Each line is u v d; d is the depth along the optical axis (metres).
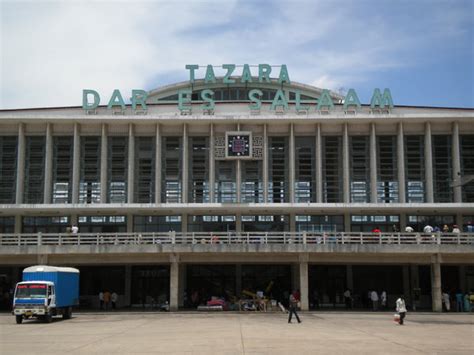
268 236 42.72
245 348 20.41
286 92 57.78
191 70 52.38
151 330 27.67
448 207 46.44
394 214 49.00
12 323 32.66
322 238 42.03
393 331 27.08
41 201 48.22
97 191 48.50
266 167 48.88
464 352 19.67
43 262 41.06
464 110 50.38
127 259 42.00
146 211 48.09
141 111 49.91
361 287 48.44
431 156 48.50
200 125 49.56
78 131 48.84
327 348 20.45
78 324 31.81
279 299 48.22
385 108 49.84
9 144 49.09
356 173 49.22
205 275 48.62
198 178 49.28
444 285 48.09
